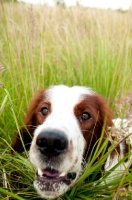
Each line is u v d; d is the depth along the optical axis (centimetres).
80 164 72
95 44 130
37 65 118
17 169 79
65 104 74
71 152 66
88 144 76
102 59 122
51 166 66
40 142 64
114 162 82
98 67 119
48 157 65
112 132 72
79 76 117
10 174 79
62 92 77
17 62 109
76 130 70
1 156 78
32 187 76
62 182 69
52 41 134
